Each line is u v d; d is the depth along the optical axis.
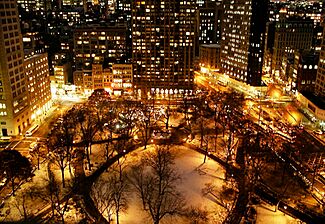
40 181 115.81
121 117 167.25
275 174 122.12
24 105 165.12
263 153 130.38
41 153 130.75
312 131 167.12
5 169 105.38
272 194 110.00
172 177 118.12
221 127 168.75
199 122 174.50
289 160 129.75
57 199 97.81
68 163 127.00
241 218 97.31
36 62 179.00
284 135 158.25
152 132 160.38
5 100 151.00
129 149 142.12
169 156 123.50
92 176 120.38
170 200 102.75
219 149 143.75
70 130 152.12
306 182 116.94
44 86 191.12
